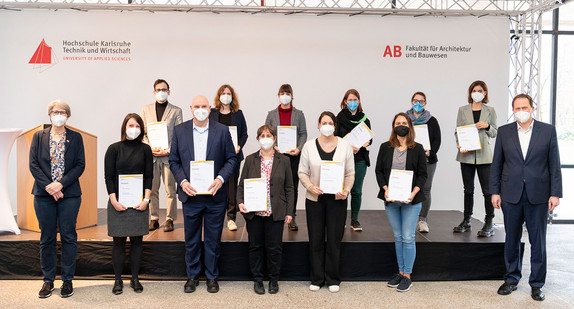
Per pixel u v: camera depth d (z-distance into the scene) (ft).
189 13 17.04
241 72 17.22
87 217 13.01
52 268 10.27
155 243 11.45
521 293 10.71
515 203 10.21
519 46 17.29
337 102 17.42
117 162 10.22
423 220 12.92
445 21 17.38
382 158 10.99
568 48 18.99
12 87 16.76
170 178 12.68
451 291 10.88
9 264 11.41
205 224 10.61
